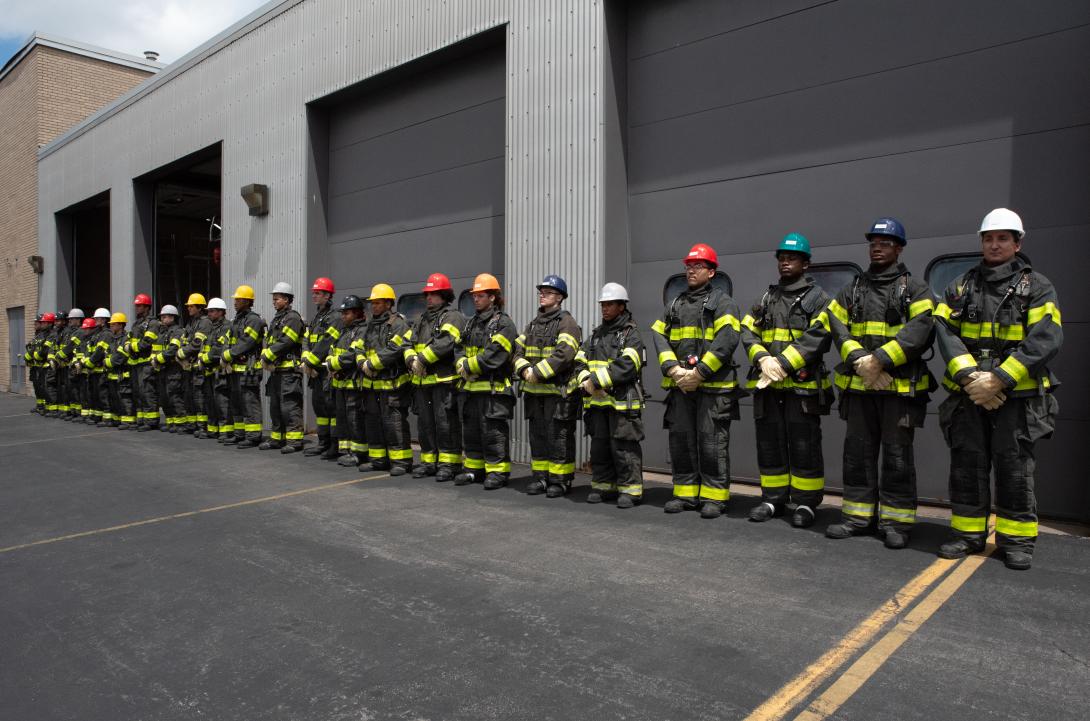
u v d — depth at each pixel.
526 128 8.55
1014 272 4.41
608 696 2.95
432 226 10.38
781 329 5.46
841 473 6.68
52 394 16.00
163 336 12.39
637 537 5.26
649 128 8.02
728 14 7.42
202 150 14.55
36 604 4.24
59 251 20.42
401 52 10.24
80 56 21.67
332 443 9.30
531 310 8.49
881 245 4.87
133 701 3.05
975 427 4.57
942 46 6.14
